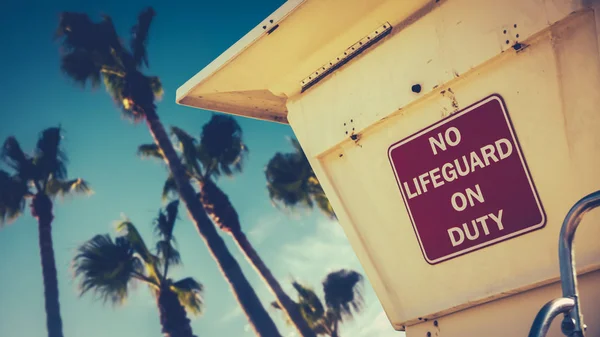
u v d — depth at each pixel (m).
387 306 2.20
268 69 2.30
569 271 1.33
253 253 18.98
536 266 1.80
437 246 2.03
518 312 1.86
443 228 2.00
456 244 1.97
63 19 19.36
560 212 1.74
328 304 18.91
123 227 17.17
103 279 15.91
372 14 2.05
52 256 19.47
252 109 2.63
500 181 1.85
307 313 18.70
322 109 2.28
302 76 2.32
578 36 1.64
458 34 1.87
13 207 18.81
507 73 1.79
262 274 19.08
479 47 1.83
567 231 1.36
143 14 20.28
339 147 2.25
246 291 18.36
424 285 2.08
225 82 2.35
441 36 1.92
